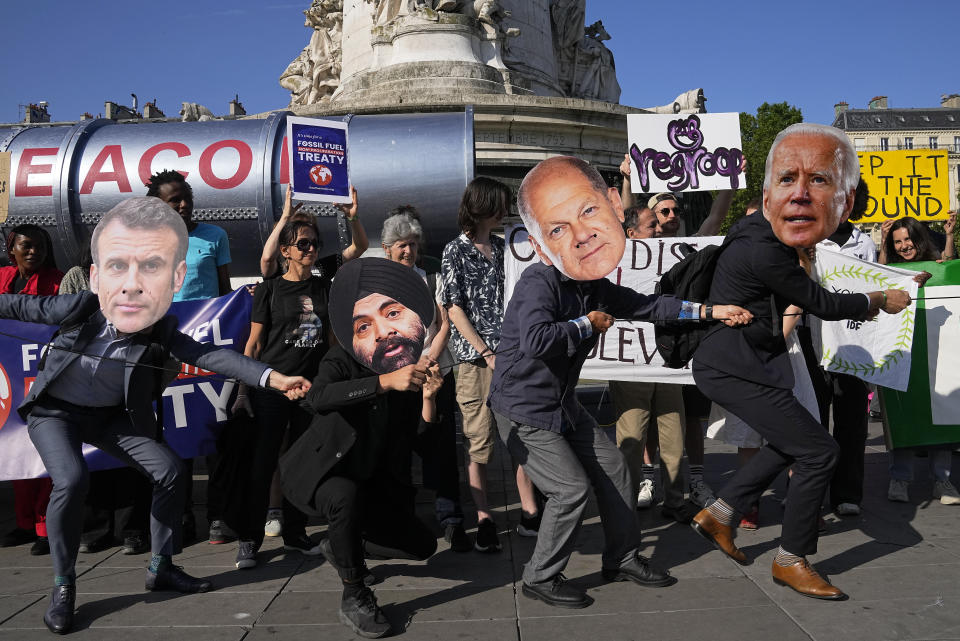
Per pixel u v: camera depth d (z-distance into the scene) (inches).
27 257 183.9
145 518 162.6
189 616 122.0
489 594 129.1
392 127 248.7
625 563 132.1
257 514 149.0
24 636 115.0
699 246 188.1
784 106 1528.1
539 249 123.1
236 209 237.9
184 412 168.7
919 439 181.2
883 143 2992.1
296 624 117.5
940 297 185.3
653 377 166.7
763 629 109.2
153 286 118.2
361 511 119.8
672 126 193.6
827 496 193.5
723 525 134.6
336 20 593.6
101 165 236.4
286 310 160.7
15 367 161.2
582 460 132.6
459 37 483.5
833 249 182.5
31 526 171.2
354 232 181.0
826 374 177.3
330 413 121.8
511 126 438.0
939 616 111.2
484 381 158.2
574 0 623.2
